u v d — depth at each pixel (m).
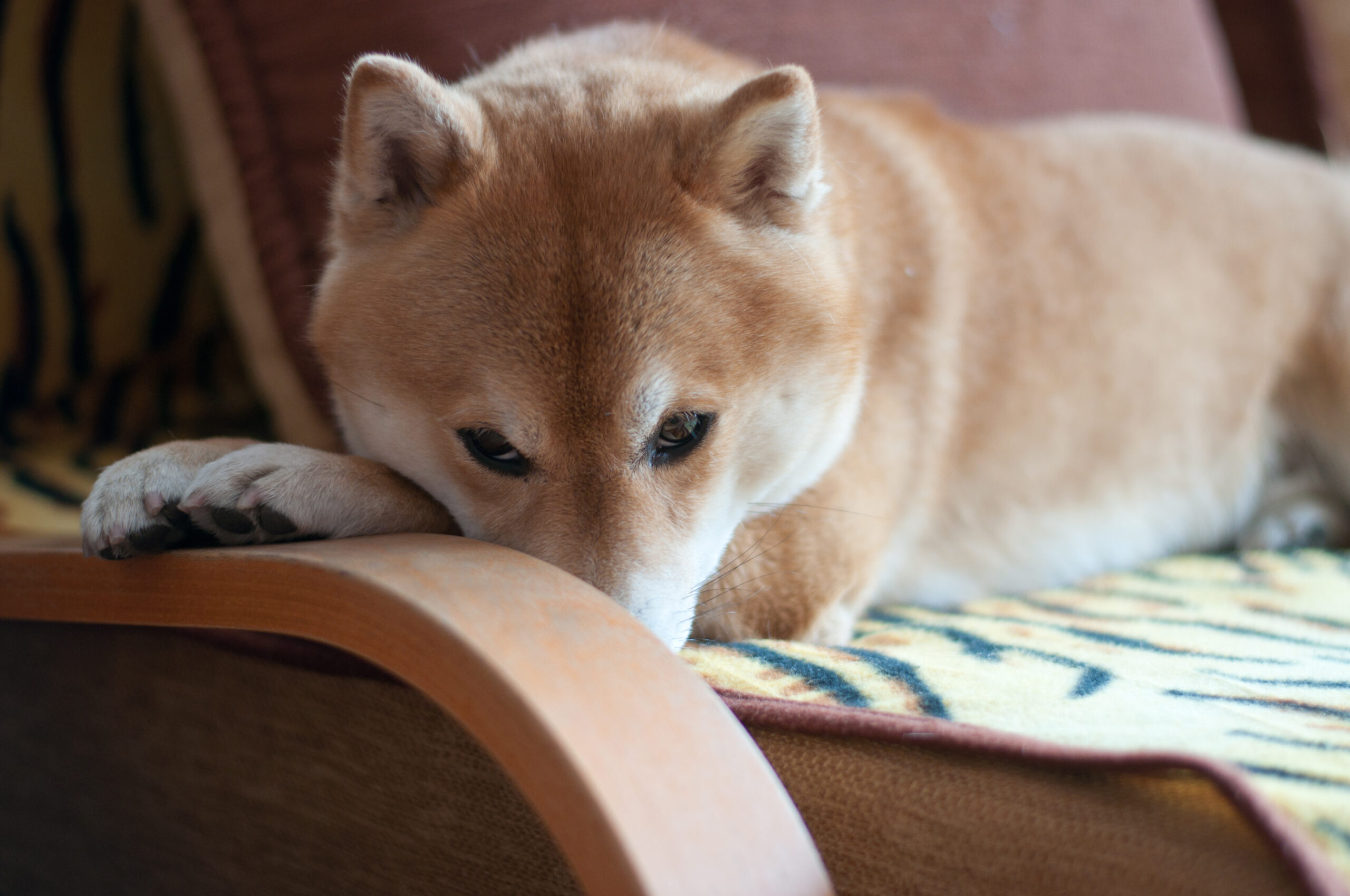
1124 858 0.93
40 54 2.13
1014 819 0.99
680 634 1.40
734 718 1.01
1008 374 2.17
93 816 1.64
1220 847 0.89
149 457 1.33
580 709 0.92
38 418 2.27
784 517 1.76
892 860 1.05
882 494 1.92
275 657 1.29
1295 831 0.85
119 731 1.56
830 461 1.74
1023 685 1.25
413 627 0.98
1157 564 2.26
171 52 1.99
